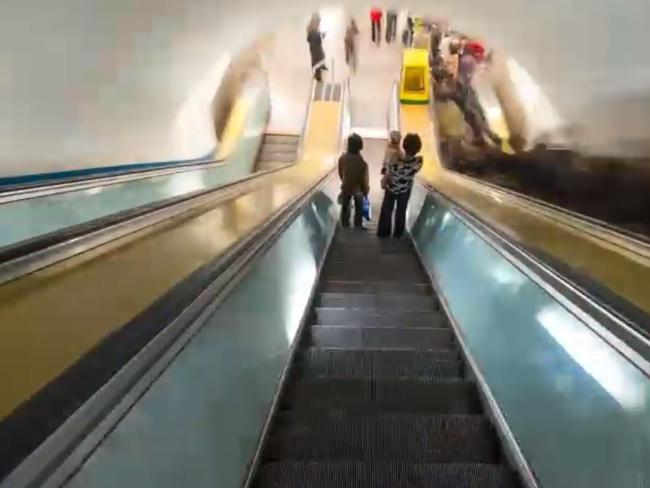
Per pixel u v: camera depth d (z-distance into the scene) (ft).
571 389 7.88
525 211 17.74
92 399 4.67
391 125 43.75
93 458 4.64
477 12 27.07
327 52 55.77
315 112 42.86
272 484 8.57
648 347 6.25
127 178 19.97
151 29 20.03
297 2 28.78
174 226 13.05
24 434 4.05
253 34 31.42
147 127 24.54
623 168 22.20
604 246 12.10
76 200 16.61
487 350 11.80
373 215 32.50
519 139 35.58
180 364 6.81
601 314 7.35
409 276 20.99
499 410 10.16
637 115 20.56
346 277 20.80
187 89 26.76
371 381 11.91
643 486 5.98
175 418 6.32
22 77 15.61
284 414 10.62
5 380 5.52
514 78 34.71
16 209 13.92
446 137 41.37
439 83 44.78
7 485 3.56
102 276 8.91
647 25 16.70
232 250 10.11
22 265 8.45
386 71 54.75
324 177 26.73
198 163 28.27
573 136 27.07
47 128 17.65
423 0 28.94
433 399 11.63
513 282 11.62
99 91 19.34
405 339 14.94
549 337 8.99
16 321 7.03
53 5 14.78
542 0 20.56
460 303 15.08
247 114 38.19
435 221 22.11
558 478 7.61
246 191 19.93
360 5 31.14
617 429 6.63
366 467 8.84
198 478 6.62
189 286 7.77
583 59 21.99
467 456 9.77
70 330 6.79
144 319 6.38
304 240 18.25
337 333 15.10
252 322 10.32
